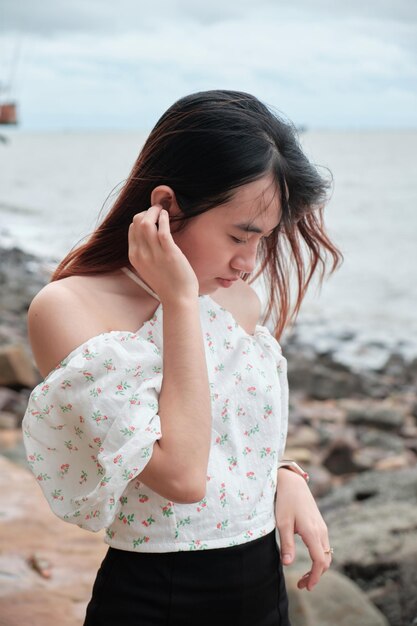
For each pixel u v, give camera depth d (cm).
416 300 1959
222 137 177
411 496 605
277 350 205
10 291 1822
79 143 19000
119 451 169
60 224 3525
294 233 212
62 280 187
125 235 189
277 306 223
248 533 187
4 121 1235
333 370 1345
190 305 177
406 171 7031
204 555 182
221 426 188
